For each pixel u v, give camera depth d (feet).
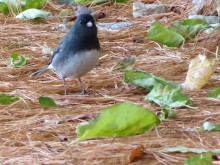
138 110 28.35
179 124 30.86
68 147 28.22
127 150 27.55
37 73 38.47
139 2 54.34
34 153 27.89
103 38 46.24
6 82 38.45
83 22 34.37
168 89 33.86
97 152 27.45
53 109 33.65
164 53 42.65
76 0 56.03
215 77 37.86
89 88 37.42
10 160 27.20
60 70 35.83
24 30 49.32
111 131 28.30
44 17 51.78
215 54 42.29
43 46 45.52
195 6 50.24
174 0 52.75
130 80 36.01
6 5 53.78
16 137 29.86
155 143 28.19
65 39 35.19
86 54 34.60
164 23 48.88
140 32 47.16
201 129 29.86
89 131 27.94
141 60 41.42
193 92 35.55
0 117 32.48
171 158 26.81
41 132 30.37
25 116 32.83
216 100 34.04
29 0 54.60
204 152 26.86
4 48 45.55
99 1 55.36
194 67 36.52
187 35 44.47
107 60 42.09
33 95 35.96
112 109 28.07
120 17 51.65
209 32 44.73
